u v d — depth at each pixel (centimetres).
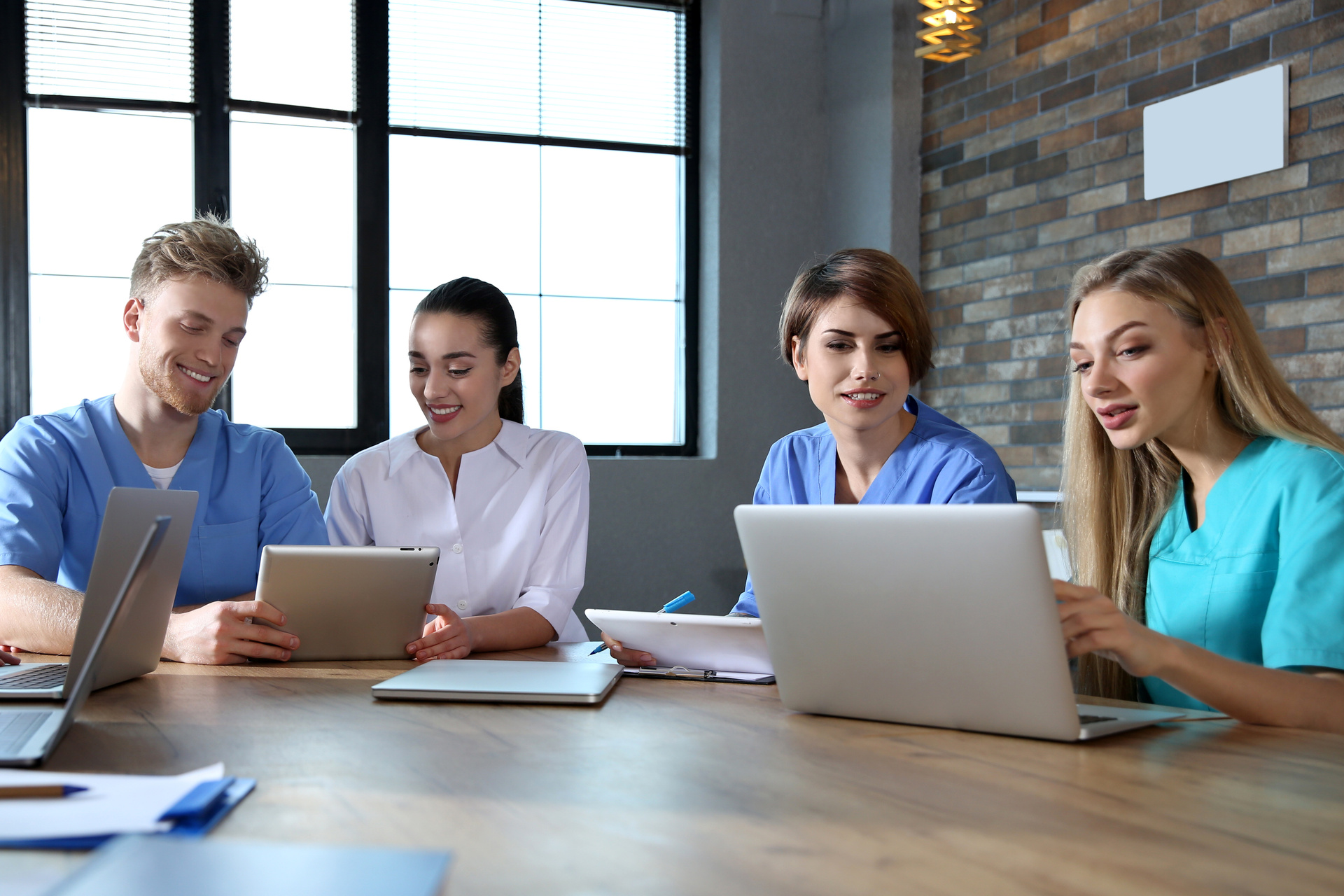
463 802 74
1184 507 138
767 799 76
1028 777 82
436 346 191
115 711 109
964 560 93
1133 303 129
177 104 347
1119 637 98
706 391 397
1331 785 80
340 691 124
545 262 389
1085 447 144
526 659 156
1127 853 63
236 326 169
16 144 333
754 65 394
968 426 361
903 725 104
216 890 44
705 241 400
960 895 56
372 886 44
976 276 357
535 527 201
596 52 394
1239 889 57
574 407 393
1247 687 101
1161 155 290
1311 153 254
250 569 185
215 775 77
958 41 307
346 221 366
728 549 386
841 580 102
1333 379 250
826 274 163
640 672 139
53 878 55
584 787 79
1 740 90
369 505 201
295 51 360
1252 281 269
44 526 164
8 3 332
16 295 334
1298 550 117
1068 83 322
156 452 178
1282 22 261
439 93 376
